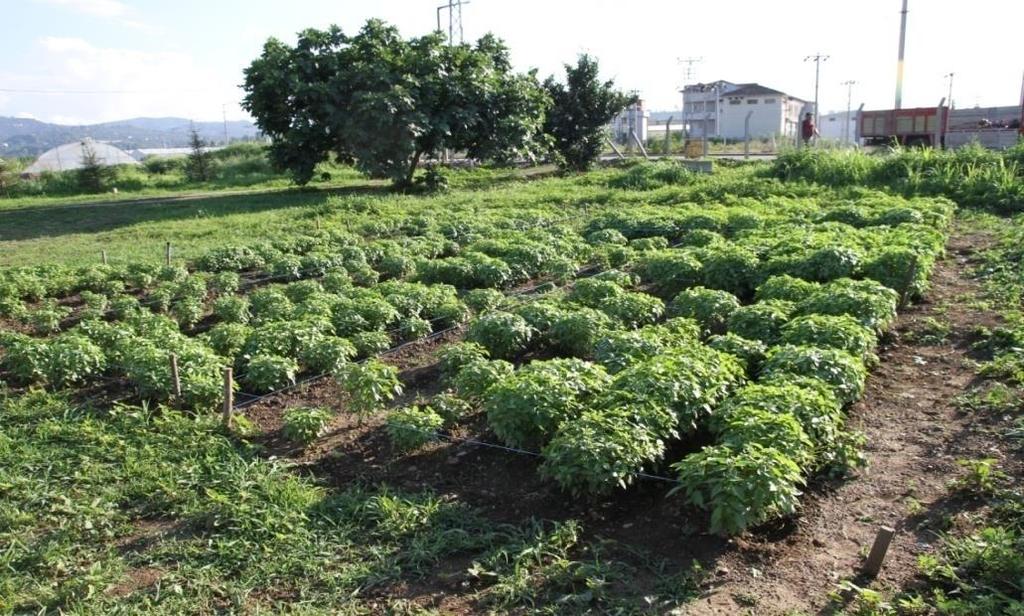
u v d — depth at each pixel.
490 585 5.56
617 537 6.11
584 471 6.05
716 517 5.49
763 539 5.99
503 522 6.43
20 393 9.38
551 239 17.00
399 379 10.03
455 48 32.41
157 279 15.45
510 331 9.96
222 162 51.19
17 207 31.64
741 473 5.61
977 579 5.27
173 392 8.90
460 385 8.40
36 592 5.48
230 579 5.70
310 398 9.34
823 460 6.66
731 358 8.12
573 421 6.65
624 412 6.56
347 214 23.81
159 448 7.68
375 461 7.64
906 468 6.93
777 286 11.36
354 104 29.34
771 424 6.24
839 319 8.97
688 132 81.38
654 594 5.34
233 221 23.61
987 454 7.00
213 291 14.93
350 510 6.53
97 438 7.90
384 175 30.89
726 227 18.61
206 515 6.48
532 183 33.41
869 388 8.85
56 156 66.50
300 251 18.23
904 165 25.05
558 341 10.45
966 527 5.91
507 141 32.31
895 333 10.60
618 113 42.56
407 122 29.05
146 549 6.08
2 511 6.53
